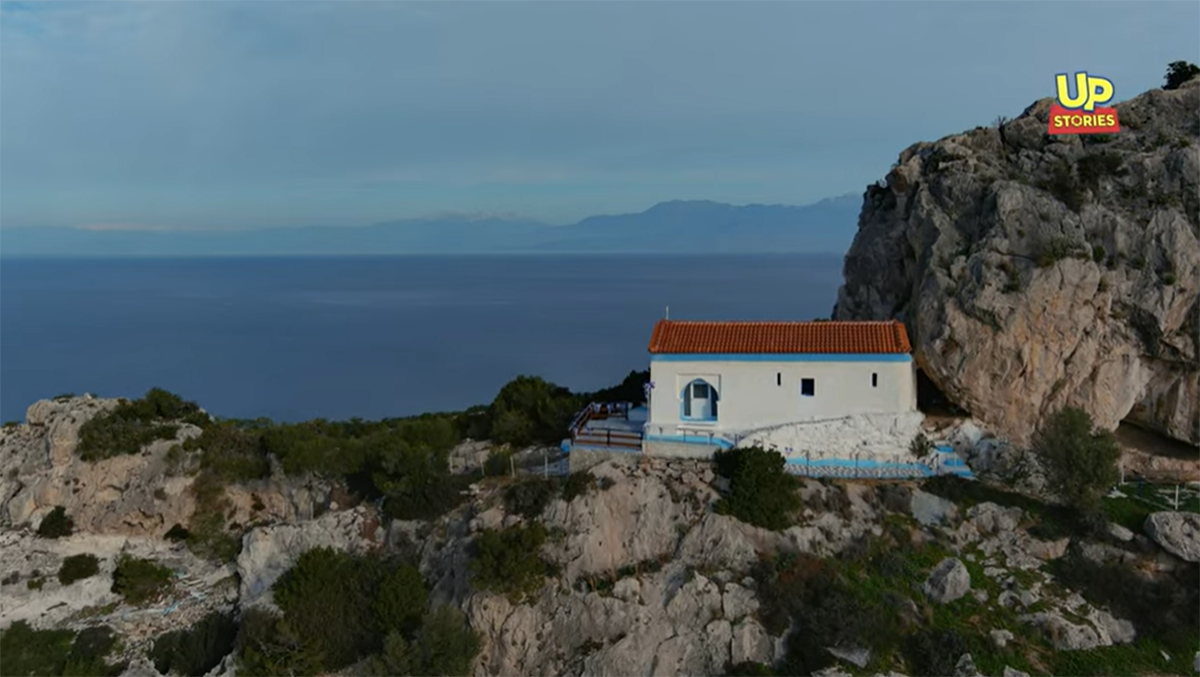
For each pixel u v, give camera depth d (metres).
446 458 55.00
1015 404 49.19
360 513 51.28
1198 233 48.47
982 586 41.41
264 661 42.59
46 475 57.41
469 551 44.94
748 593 41.31
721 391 50.38
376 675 40.19
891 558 42.56
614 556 44.41
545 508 46.03
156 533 55.59
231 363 163.62
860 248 59.81
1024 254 48.94
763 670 39.06
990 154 55.50
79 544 54.69
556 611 42.50
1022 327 47.84
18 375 151.25
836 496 45.31
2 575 52.09
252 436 59.69
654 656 40.41
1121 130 53.66
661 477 46.62
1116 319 48.41
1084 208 50.19
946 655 37.91
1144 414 50.69
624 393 62.97
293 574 45.97
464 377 147.12
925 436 48.44
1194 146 50.22
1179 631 38.97
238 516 56.56
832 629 38.91
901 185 57.12
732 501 44.44
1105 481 43.06
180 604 50.84
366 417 118.50
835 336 50.28
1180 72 59.09
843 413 49.19
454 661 40.44
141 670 45.84
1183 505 44.72
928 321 49.97
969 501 45.22
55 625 49.84
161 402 62.25
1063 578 41.56
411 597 43.84
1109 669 37.56
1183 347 47.66
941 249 51.47
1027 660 38.16
